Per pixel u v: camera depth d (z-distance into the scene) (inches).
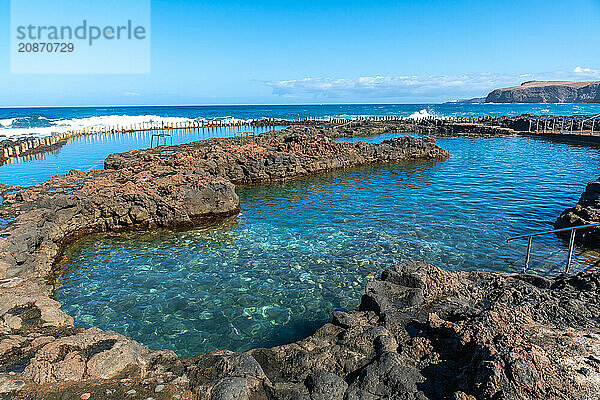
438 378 316.5
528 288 462.0
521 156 1907.0
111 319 522.9
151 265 688.4
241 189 1299.2
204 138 2731.3
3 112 7367.1
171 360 356.2
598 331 370.3
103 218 877.8
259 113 6668.3
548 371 282.5
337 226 883.4
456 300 451.5
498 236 807.7
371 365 332.8
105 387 305.1
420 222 904.3
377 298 446.9
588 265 657.6
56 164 1678.2
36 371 315.3
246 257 717.9
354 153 1675.7
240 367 326.3
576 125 2837.1
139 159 1430.9
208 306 552.7
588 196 893.8
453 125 3144.7
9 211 765.9
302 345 390.0
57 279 635.5
